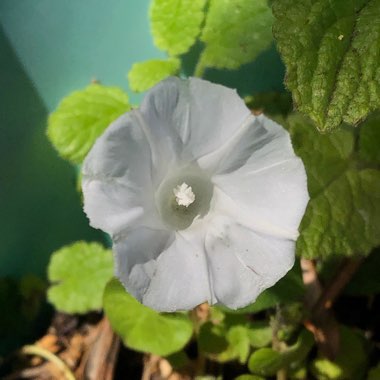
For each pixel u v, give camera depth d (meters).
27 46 0.12
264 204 0.09
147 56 0.12
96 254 0.14
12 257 0.14
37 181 0.13
